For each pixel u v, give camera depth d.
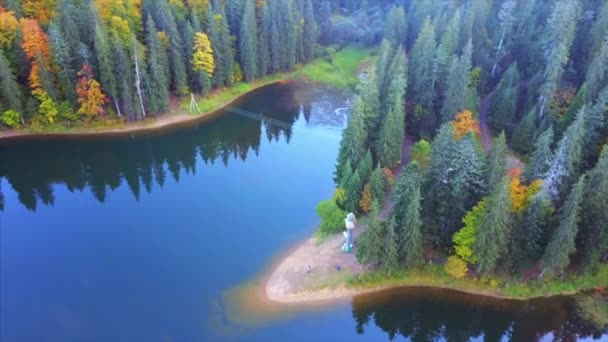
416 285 57.97
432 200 57.75
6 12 85.94
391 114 72.31
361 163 68.88
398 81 79.12
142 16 99.25
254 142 95.31
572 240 51.53
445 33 91.88
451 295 57.31
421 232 57.84
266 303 56.66
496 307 56.16
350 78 121.88
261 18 116.44
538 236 54.31
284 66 121.50
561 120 70.44
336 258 61.97
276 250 65.12
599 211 52.22
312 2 136.88
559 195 55.59
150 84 92.25
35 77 84.81
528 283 56.66
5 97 86.00
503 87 83.38
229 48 106.50
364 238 56.47
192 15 101.94
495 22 105.62
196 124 98.94
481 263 54.78
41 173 84.00
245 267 62.00
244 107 107.56
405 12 136.12
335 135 98.56
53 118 89.25
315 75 123.06
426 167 63.38
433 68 83.00
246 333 53.03
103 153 89.56
